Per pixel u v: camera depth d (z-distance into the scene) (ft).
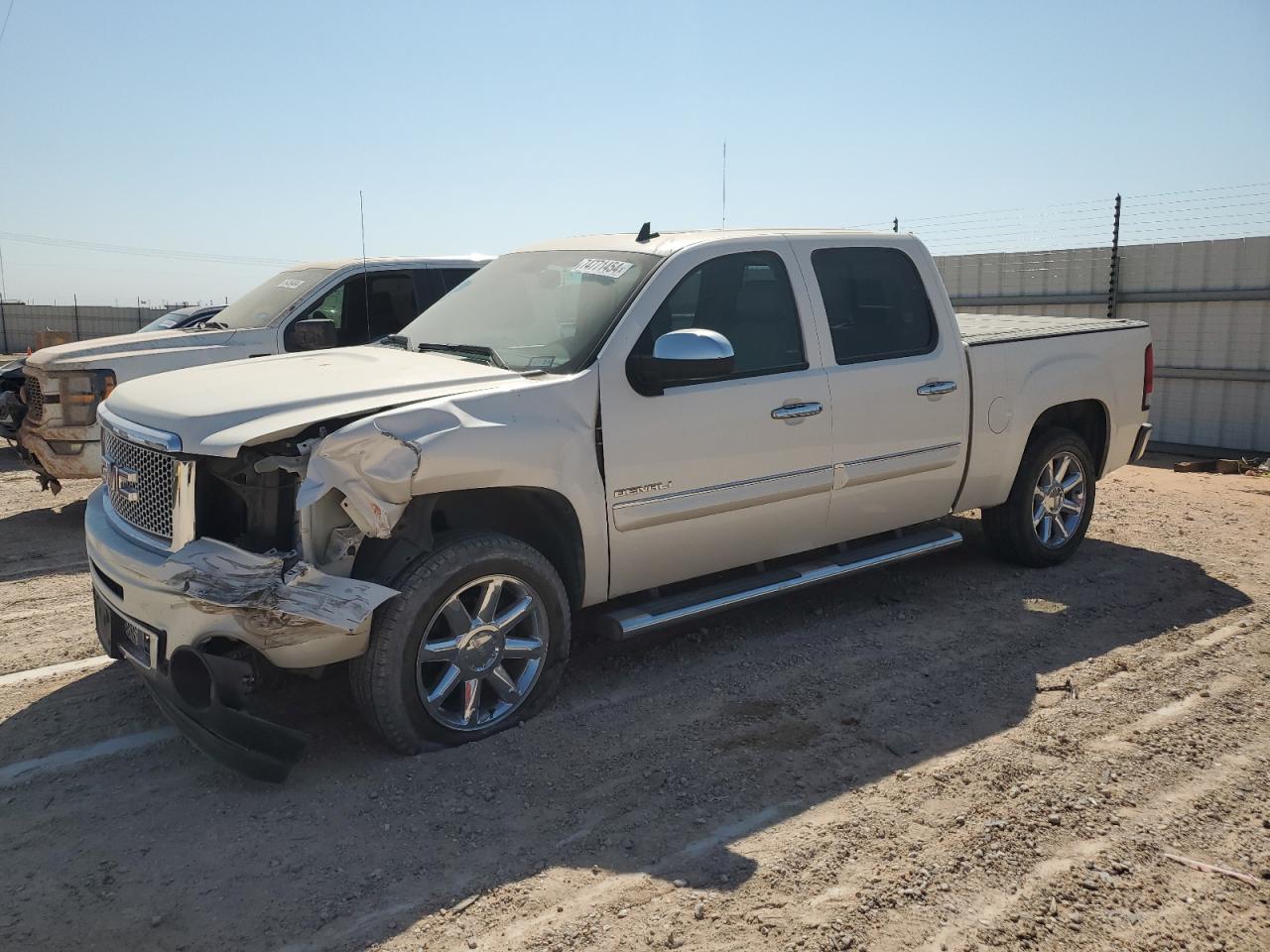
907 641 17.08
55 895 10.15
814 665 16.02
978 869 10.49
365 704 12.62
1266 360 38.78
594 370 14.10
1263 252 38.50
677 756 13.03
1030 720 14.01
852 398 16.81
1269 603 18.97
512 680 13.99
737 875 10.40
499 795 12.05
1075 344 20.88
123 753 13.24
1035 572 20.92
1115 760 12.83
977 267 47.65
